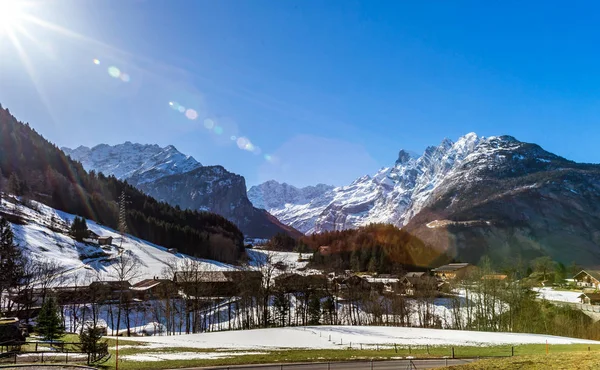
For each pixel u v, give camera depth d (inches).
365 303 5339.6
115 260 7765.8
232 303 5172.2
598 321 4392.2
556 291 6638.8
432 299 5541.3
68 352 2001.7
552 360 1646.2
